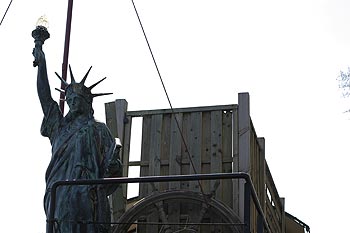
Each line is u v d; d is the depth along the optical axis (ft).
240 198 53.21
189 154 53.06
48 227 30.40
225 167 54.65
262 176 59.98
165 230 52.01
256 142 59.72
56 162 41.16
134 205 52.75
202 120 56.44
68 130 42.11
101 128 42.39
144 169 56.44
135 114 57.88
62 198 39.19
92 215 39.32
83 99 42.70
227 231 51.70
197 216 52.39
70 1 55.31
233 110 55.88
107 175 40.86
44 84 43.04
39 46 43.55
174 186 55.26
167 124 57.21
